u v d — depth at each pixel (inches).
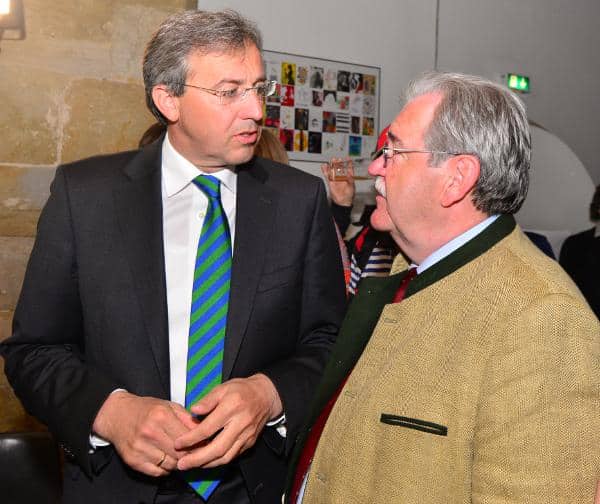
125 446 45.8
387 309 45.9
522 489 35.5
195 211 54.0
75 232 51.8
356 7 147.8
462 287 42.1
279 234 54.7
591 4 190.4
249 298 52.2
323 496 45.0
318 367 54.2
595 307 120.1
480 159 41.8
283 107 137.9
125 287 51.0
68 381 50.1
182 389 51.2
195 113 49.6
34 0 105.3
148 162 54.6
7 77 105.1
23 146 107.0
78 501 51.3
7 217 107.3
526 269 40.1
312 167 142.9
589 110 192.1
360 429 42.6
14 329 53.0
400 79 155.7
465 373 39.2
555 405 35.9
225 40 48.7
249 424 46.0
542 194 189.2
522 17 176.9
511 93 43.2
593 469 35.7
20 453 81.0
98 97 110.2
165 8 113.4
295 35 139.3
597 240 124.2
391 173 44.3
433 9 160.1
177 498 51.2
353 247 91.3
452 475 39.2
